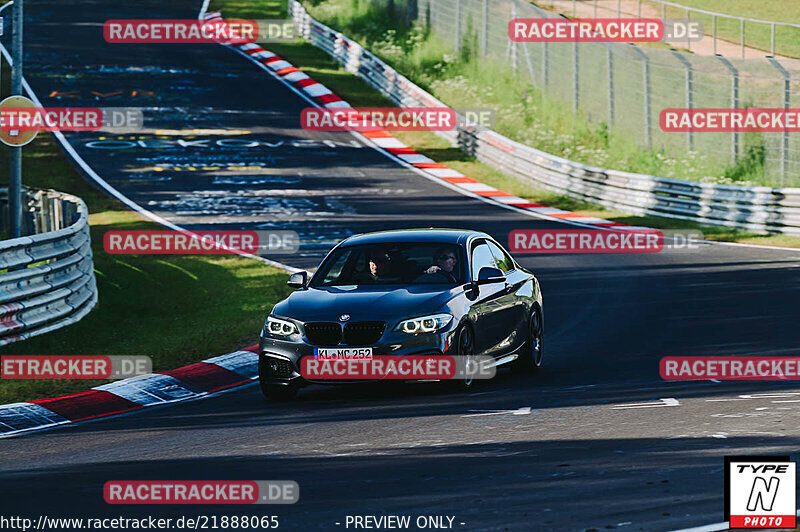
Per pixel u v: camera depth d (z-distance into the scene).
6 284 53.78
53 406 43.88
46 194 84.25
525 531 23.52
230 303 70.19
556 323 60.75
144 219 106.75
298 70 189.88
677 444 31.36
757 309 62.38
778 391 39.75
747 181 130.62
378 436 34.69
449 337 41.25
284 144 146.88
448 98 176.25
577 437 33.00
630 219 111.62
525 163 132.25
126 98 167.50
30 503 27.84
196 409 42.28
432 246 45.34
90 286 65.12
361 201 117.88
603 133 153.50
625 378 43.84
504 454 31.12
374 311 41.25
